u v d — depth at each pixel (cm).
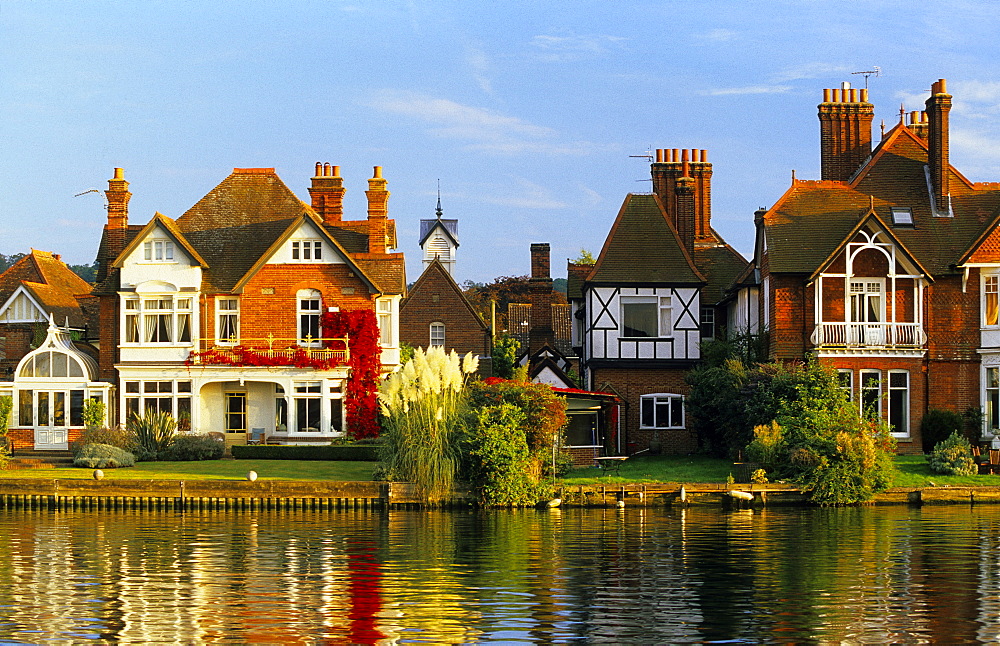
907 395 4522
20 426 4906
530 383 4062
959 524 3256
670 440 5022
